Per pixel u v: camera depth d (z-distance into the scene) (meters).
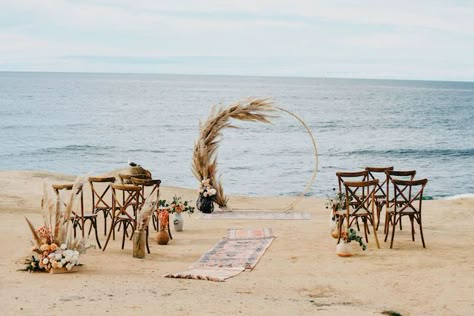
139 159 35.81
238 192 25.53
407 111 90.06
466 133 57.97
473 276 8.83
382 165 35.34
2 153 37.62
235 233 12.89
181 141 45.81
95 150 39.72
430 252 10.70
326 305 7.18
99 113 74.19
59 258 8.77
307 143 46.62
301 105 102.06
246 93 148.75
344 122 68.38
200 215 15.73
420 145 46.53
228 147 42.78
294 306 7.00
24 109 77.56
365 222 11.78
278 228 13.61
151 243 11.90
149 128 56.00
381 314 6.77
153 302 6.87
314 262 10.03
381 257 10.32
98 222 14.05
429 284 8.40
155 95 130.88
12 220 13.60
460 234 12.67
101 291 7.48
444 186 28.00
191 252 11.05
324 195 24.66
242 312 6.54
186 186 26.86
